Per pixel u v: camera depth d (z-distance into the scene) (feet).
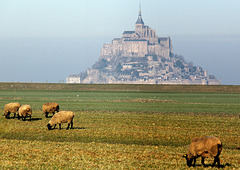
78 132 497.87
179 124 617.62
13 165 310.45
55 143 416.05
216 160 299.58
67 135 474.90
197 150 298.56
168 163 325.42
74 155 353.10
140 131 524.52
